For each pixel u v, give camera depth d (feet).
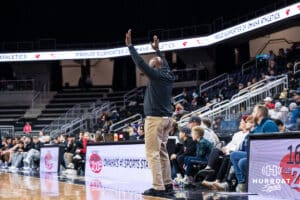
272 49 68.85
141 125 44.57
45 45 78.59
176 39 65.26
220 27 64.59
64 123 70.85
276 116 31.63
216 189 19.11
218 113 42.29
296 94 34.01
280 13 48.80
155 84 17.37
